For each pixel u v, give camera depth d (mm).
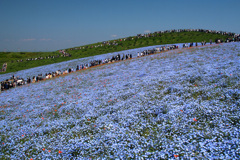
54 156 7480
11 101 21578
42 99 19594
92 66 45844
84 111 12672
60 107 14875
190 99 10281
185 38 73750
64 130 10133
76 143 8008
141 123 8664
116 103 12664
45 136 9820
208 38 67750
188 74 15828
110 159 6469
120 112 10672
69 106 14500
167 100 11023
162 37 80562
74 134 9359
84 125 10125
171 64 24656
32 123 12367
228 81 11852
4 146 9359
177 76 16109
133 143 7027
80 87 22344
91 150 7340
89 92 18250
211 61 21109
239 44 36219
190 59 25906
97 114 11414
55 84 28422
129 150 6637
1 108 18812
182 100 10430
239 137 6051
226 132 6438
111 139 7730
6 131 11672
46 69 54031
